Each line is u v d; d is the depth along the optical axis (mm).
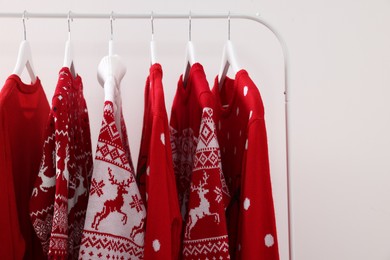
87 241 833
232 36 1427
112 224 841
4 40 1363
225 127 1072
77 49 1379
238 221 955
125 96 1401
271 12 1438
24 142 982
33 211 897
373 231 1503
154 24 1390
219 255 858
